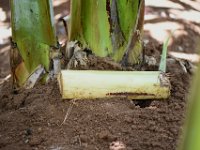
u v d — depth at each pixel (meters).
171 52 1.75
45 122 0.91
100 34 0.98
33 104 0.97
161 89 0.96
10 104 1.02
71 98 0.94
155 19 2.02
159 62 1.08
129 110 0.93
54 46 1.00
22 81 1.03
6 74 1.47
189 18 2.07
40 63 1.01
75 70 0.95
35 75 1.01
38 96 1.00
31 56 1.01
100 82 0.94
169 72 1.11
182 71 1.12
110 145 0.84
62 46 1.09
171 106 0.96
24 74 1.02
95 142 0.85
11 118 0.95
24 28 0.98
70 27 1.02
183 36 1.89
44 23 0.97
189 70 1.14
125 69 1.01
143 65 1.05
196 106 0.45
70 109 0.93
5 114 0.98
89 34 0.99
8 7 2.21
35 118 0.93
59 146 0.84
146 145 0.84
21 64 1.01
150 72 0.97
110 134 0.86
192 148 0.45
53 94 0.99
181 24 1.99
